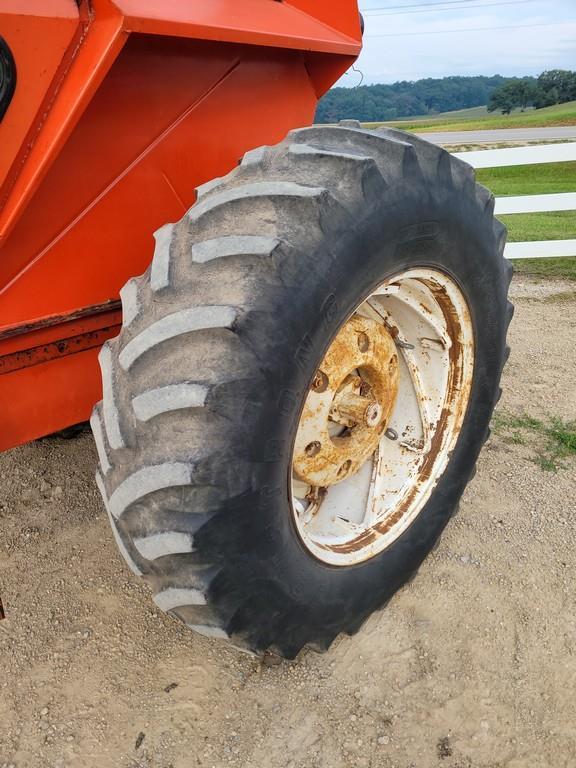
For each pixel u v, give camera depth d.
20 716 2.00
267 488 1.50
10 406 1.68
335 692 2.09
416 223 1.72
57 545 2.70
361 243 1.55
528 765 1.89
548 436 3.50
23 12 1.26
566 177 15.35
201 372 1.35
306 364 1.49
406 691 2.10
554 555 2.67
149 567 1.59
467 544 2.71
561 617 2.38
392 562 2.19
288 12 2.16
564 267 6.57
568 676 2.15
